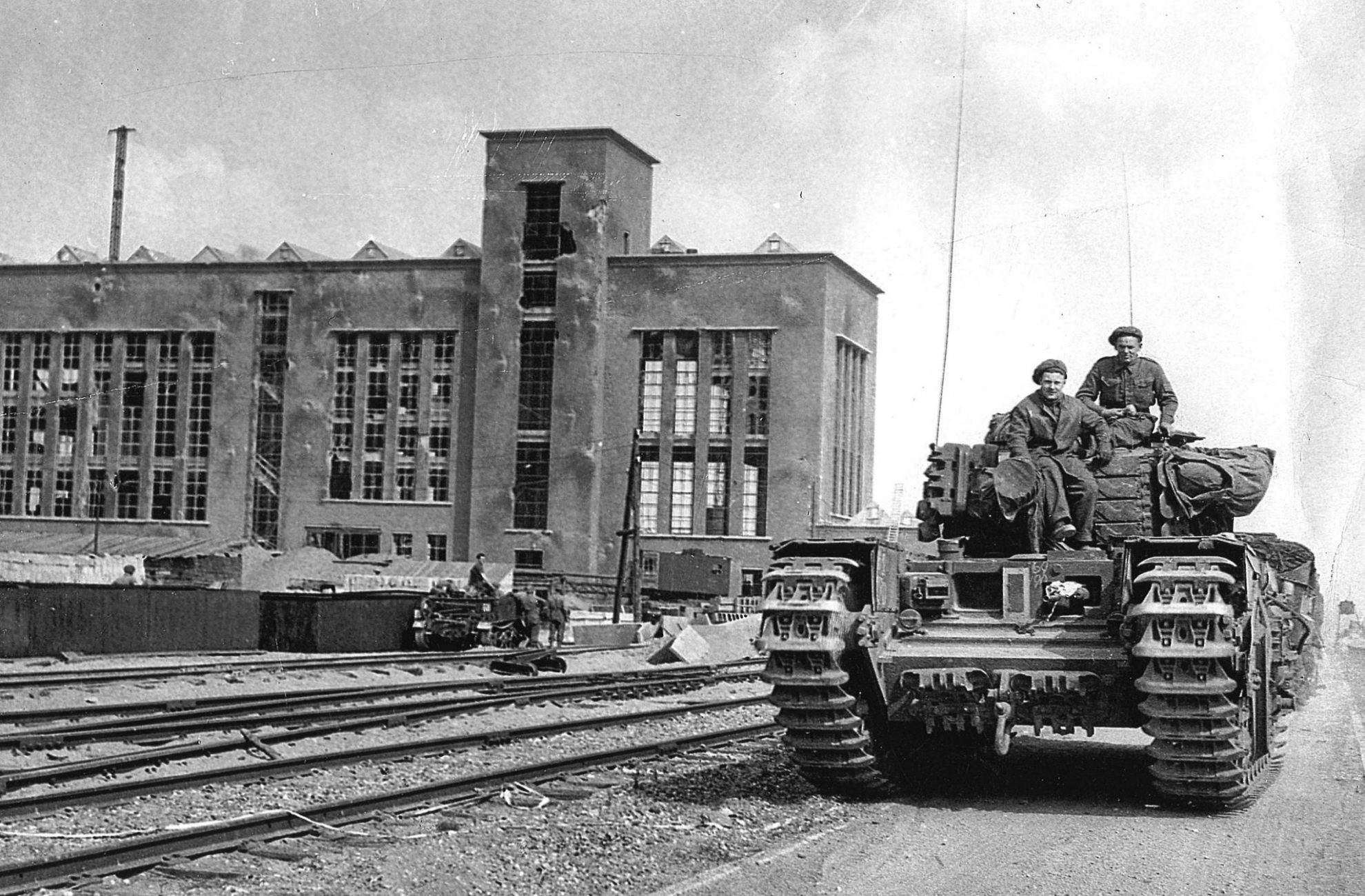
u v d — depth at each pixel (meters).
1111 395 15.84
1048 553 13.66
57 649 28.36
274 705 18.92
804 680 11.95
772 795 12.88
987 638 12.84
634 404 74.88
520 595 38.34
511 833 10.80
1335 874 9.79
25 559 54.69
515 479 75.50
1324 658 29.23
